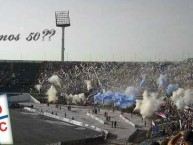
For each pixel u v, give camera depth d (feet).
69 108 370.53
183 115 250.78
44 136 232.94
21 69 538.06
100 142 209.77
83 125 280.72
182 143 22.13
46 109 371.97
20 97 450.30
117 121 294.46
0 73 524.93
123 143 207.21
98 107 390.01
